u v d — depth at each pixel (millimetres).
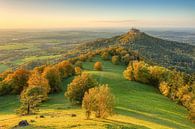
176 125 65188
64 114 61719
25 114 66625
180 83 109062
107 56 177250
